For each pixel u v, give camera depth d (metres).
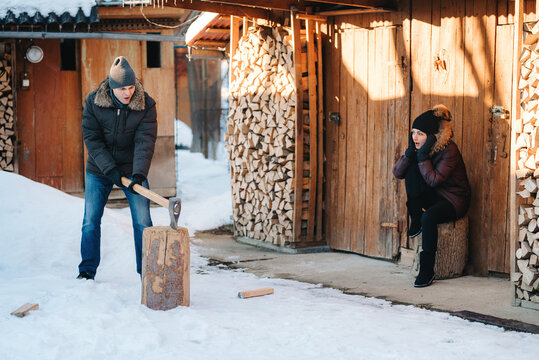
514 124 4.83
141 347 3.45
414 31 6.50
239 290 5.18
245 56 8.20
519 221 4.81
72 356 3.33
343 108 7.27
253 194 8.17
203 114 24.52
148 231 4.18
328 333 3.82
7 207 6.46
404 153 6.56
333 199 7.46
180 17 11.76
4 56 11.02
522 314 4.66
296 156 7.30
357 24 7.05
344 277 6.08
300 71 7.25
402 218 6.66
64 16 10.47
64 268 5.71
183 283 4.23
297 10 7.11
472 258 6.08
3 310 4.04
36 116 11.39
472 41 6.02
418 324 4.18
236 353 3.43
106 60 11.52
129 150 5.09
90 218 5.08
